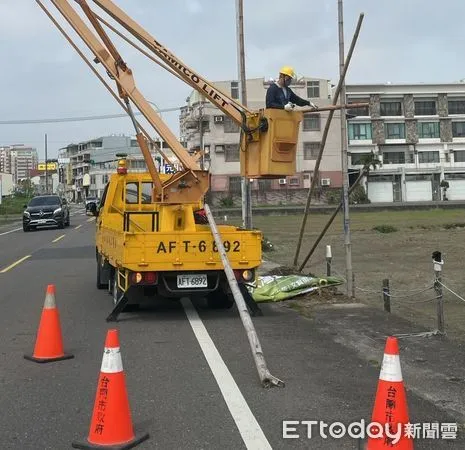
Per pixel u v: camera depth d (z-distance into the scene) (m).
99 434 4.32
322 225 36.28
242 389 5.64
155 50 9.12
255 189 70.00
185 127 78.25
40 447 4.35
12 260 18.58
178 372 6.23
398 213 50.09
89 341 7.70
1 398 5.46
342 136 10.60
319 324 8.65
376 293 11.59
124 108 9.28
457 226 33.06
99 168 116.44
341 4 10.38
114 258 9.50
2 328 8.57
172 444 4.38
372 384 5.78
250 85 65.38
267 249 21.12
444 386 5.70
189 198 9.29
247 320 6.41
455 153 74.75
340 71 10.44
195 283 8.99
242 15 16.28
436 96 74.44
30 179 152.50
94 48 9.04
